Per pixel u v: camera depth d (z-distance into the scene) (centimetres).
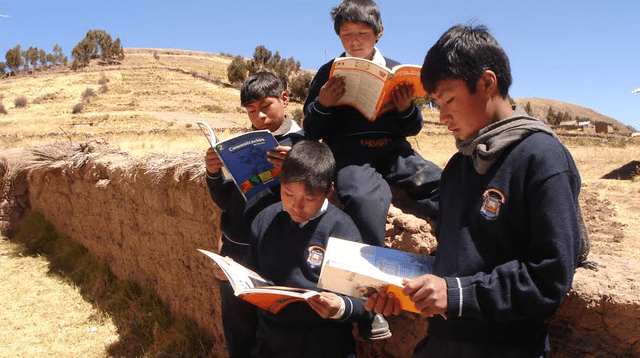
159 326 538
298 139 331
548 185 168
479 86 178
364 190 291
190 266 525
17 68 11088
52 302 654
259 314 282
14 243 914
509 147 178
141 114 6006
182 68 10794
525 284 168
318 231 261
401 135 322
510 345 186
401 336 302
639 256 706
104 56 12106
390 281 189
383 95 277
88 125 5403
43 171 876
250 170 299
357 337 329
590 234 848
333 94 286
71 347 532
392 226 312
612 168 1745
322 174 249
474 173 188
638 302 197
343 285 202
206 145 1817
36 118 5969
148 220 596
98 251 741
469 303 174
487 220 180
